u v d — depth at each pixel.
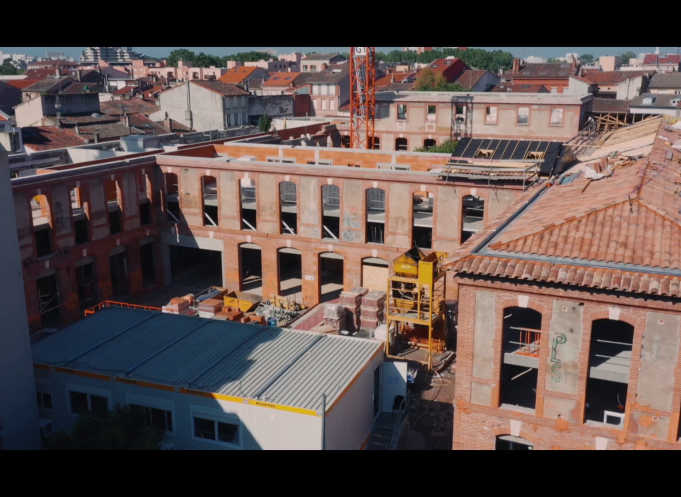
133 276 47.78
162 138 67.75
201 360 27.05
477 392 21.97
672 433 19.64
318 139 69.38
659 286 18.77
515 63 131.62
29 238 39.31
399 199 42.62
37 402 26.94
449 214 41.56
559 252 20.80
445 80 111.62
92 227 43.88
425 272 34.75
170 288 50.22
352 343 28.77
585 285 19.42
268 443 23.61
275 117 111.00
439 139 70.88
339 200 44.78
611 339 23.39
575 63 122.06
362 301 39.53
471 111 68.81
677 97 81.25
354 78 70.12
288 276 53.03
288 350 28.03
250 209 49.62
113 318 31.95
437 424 30.27
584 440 20.72
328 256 45.66
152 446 23.23
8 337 25.14
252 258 55.91
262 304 46.28
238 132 79.75
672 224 21.50
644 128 46.03
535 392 23.36
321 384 24.78
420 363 36.22
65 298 42.16
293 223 53.66
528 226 23.38
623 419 20.39
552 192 30.28
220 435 24.50
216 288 48.12
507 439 22.06
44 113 85.94
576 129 64.94
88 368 26.39
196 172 47.66
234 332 30.09
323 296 48.50
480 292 21.27
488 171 39.56
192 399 24.41
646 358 19.52
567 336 20.33
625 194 23.36
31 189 38.88
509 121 67.44
